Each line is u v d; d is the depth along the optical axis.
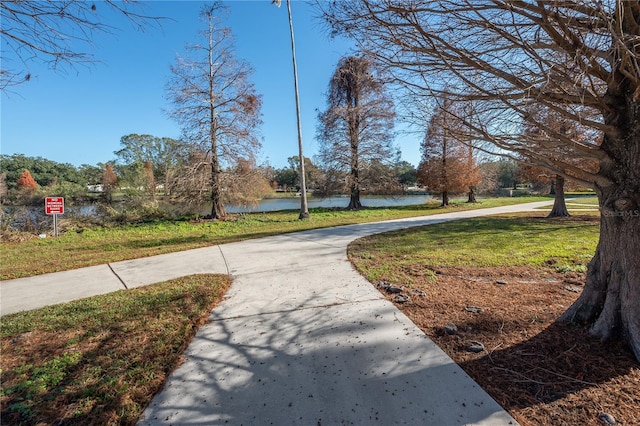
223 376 2.27
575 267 4.59
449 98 2.53
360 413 1.85
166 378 2.27
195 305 3.64
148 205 16.02
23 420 1.87
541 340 2.53
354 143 20.95
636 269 2.29
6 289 4.71
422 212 16.50
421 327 2.89
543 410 1.81
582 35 1.97
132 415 1.90
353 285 4.19
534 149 2.52
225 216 16.19
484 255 5.53
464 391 2.00
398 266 5.00
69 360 2.51
